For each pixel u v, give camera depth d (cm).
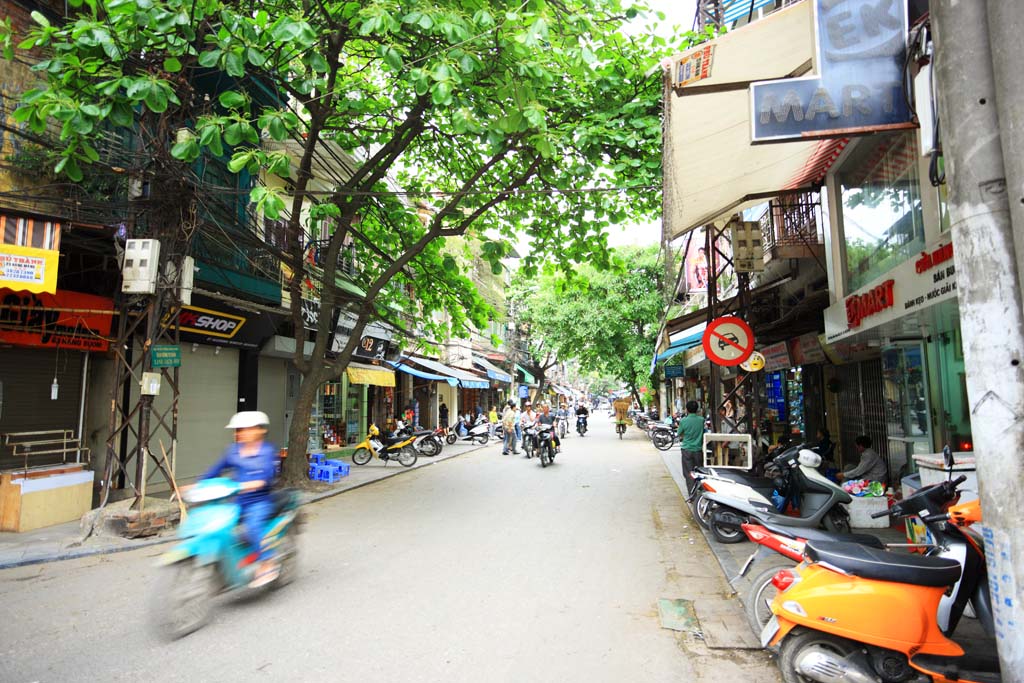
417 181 1353
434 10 732
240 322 1282
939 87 334
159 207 817
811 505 755
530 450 1822
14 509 779
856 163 835
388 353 2050
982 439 310
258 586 521
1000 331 304
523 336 4728
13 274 740
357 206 1159
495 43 790
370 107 1148
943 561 362
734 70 512
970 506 396
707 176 763
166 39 721
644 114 935
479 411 3203
